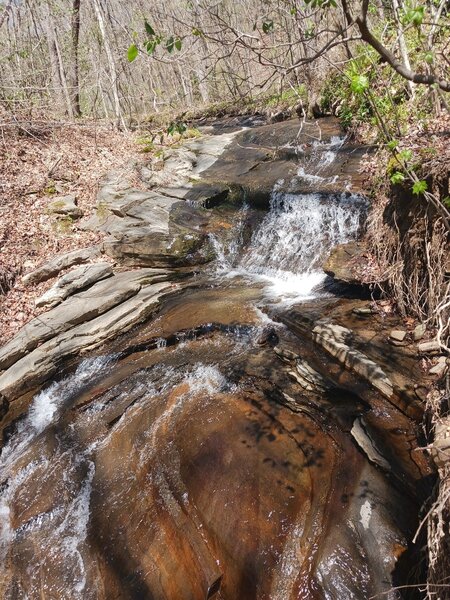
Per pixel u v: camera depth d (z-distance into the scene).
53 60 15.67
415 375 4.31
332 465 3.91
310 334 5.45
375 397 4.34
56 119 13.63
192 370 5.71
